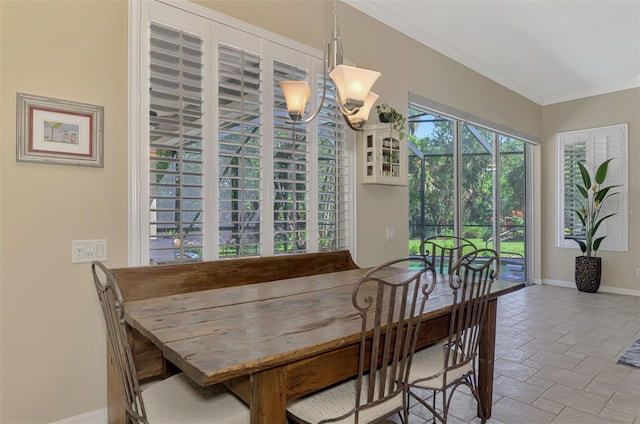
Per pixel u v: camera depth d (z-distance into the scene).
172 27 2.22
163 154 2.20
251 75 2.57
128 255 2.08
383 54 3.45
